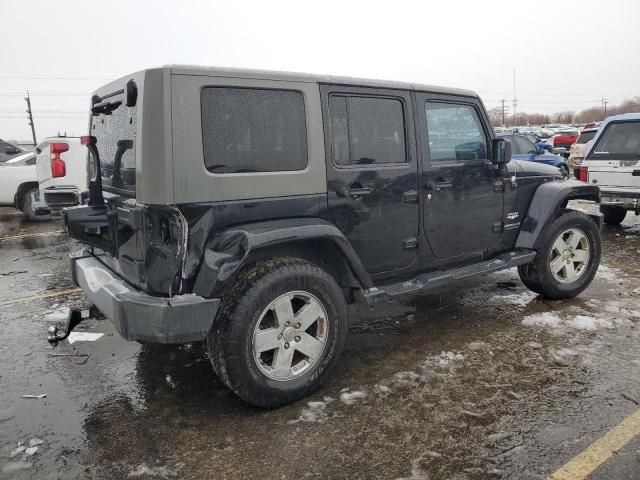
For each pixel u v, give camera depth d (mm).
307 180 3287
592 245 5074
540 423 2900
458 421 2953
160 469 2611
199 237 2875
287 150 3215
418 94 3898
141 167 2777
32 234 9586
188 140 2803
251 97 3059
